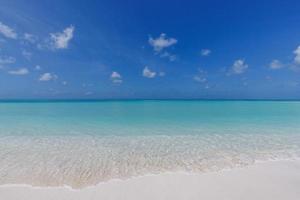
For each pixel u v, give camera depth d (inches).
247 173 206.8
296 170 215.2
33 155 272.7
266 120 613.9
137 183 185.8
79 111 989.8
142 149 302.4
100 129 470.0
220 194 163.3
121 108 1251.8
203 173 208.7
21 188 177.6
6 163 241.9
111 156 269.6
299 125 512.1
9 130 450.0
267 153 278.8
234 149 299.1
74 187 179.5
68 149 301.6
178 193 165.6
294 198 156.5
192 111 1003.9
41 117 703.1
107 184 184.5
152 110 1099.3
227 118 676.7
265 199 155.0
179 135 402.6
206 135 400.5
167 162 245.8
